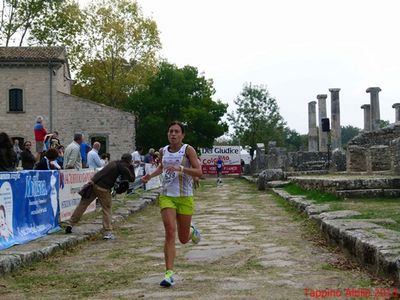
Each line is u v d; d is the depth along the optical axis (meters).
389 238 7.89
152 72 56.34
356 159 28.09
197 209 19.28
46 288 7.19
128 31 56.19
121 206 18.73
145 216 17.33
